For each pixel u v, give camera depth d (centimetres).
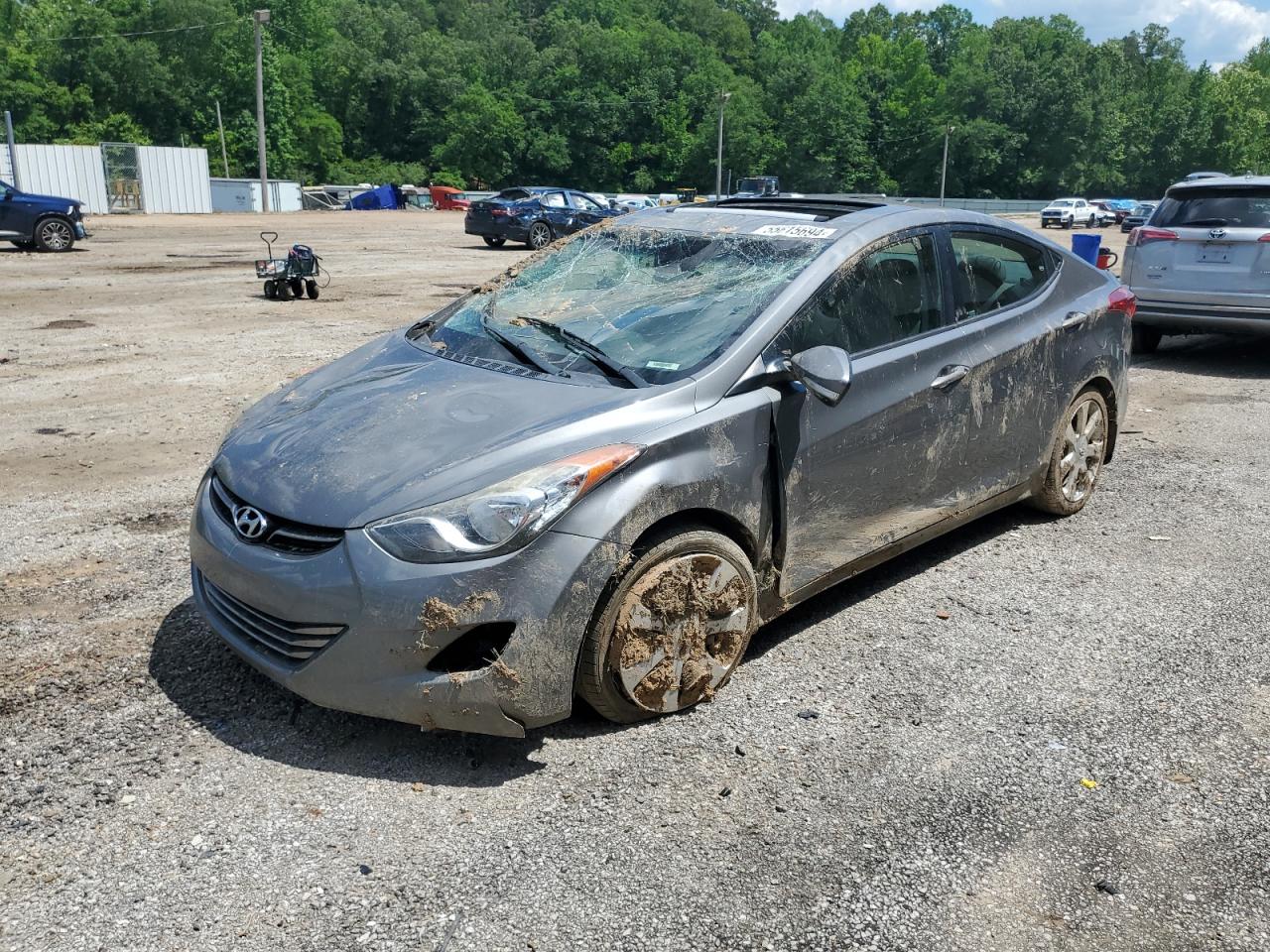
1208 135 11569
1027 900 268
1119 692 378
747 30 15425
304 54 11188
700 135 11612
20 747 321
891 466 416
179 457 648
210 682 363
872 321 412
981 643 415
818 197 498
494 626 305
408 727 338
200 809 294
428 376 381
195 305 1352
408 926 251
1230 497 611
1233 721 359
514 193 2689
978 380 452
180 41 9606
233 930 248
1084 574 489
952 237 464
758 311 378
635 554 325
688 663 346
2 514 537
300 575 308
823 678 382
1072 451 546
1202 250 955
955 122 11000
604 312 403
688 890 267
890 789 314
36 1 9912
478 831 288
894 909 263
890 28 15988
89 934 245
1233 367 1028
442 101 11838
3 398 804
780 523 372
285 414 374
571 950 245
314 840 282
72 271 1750
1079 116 10888
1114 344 555
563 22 13325
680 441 334
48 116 9012
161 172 4378
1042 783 320
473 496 306
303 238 2842
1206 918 264
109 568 466
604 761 324
